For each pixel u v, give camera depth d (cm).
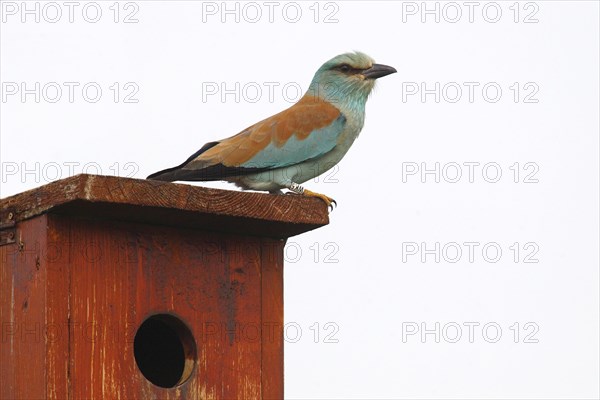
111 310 1181
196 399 1220
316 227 1265
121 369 1179
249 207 1211
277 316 1288
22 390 1160
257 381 1261
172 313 1220
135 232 1208
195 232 1247
